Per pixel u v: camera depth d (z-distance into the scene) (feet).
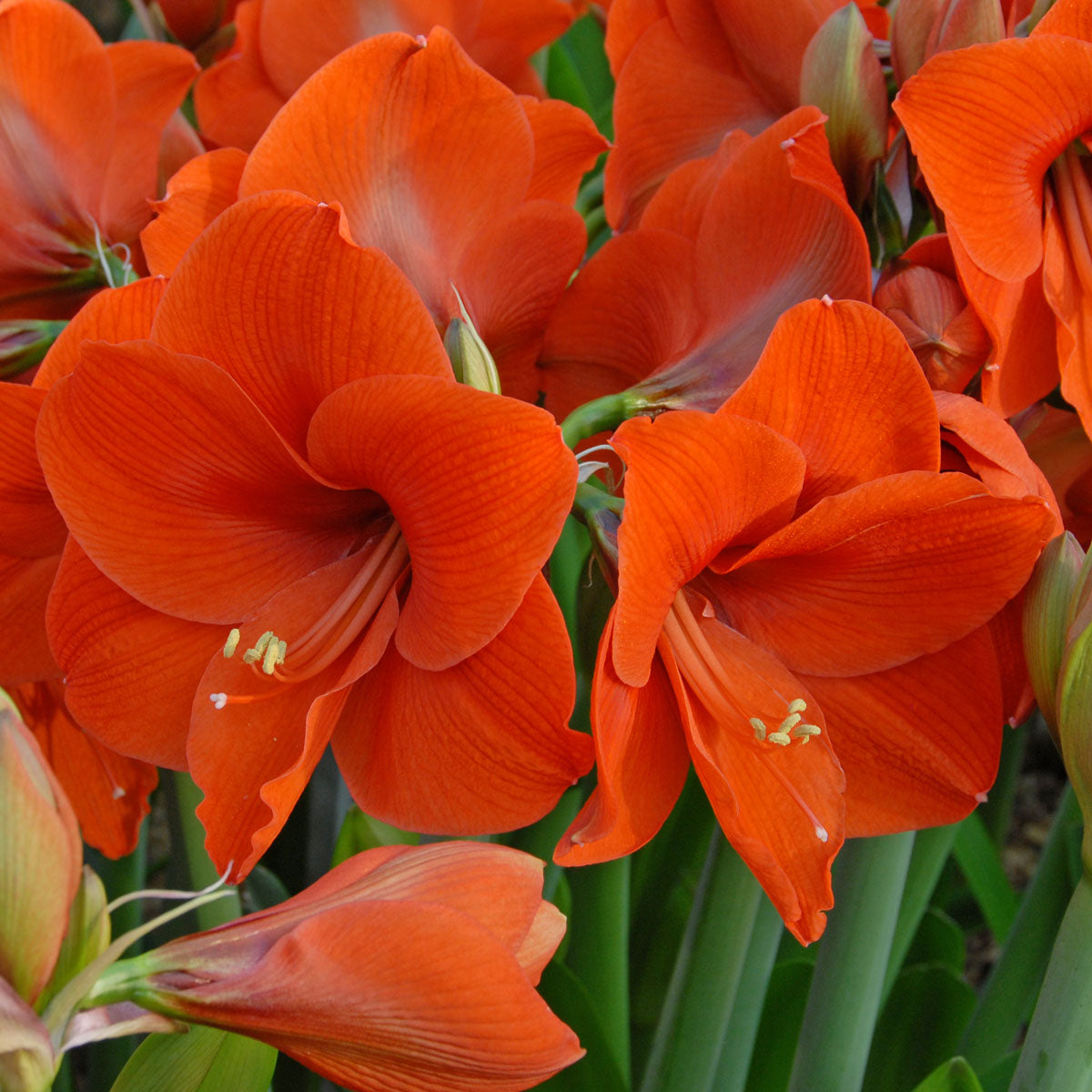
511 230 3.98
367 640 3.75
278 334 3.66
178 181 3.91
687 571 3.68
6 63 4.03
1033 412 4.05
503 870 3.53
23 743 3.39
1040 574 3.76
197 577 3.79
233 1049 3.78
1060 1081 3.76
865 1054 4.20
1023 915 4.50
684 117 4.31
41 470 3.81
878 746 3.84
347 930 3.44
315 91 3.80
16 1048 3.36
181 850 4.42
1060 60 3.76
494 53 4.46
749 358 3.92
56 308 4.23
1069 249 3.92
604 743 3.62
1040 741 7.30
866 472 3.72
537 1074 3.48
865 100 3.92
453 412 3.56
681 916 4.88
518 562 3.58
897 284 3.87
